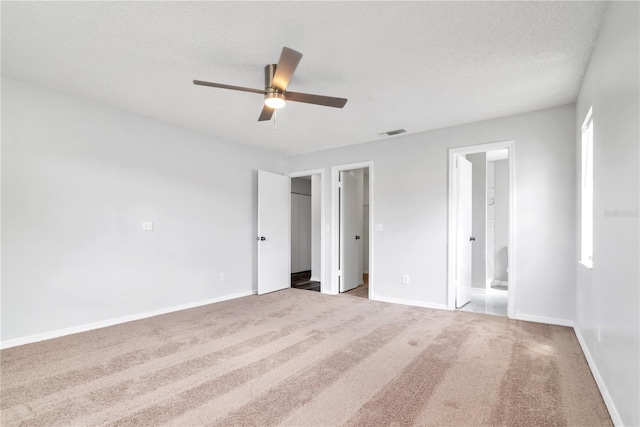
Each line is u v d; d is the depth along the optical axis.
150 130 3.95
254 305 4.45
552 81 2.93
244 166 5.19
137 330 3.37
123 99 3.39
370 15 2.05
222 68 2.74
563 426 1.75
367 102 3.42
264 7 1.97
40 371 2.42
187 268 4.32
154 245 3.96
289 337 3.15
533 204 3.63
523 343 2.96
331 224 5.32
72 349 2.84
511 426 1.75
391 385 2.21
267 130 4.41
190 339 3.10
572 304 3.42
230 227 4.93
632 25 1.57
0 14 2.04
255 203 5.37
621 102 1.74
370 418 1.83
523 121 3.72
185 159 4.33
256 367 2.49
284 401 2.01
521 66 2.67
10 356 2.69
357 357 2.67
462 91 3.15
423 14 2.04
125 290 3.68
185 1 1.92
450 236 4.18
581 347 2.85
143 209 3.87
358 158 5.05
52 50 2.47
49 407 1.94
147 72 2.82
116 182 3.63
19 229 2.95
